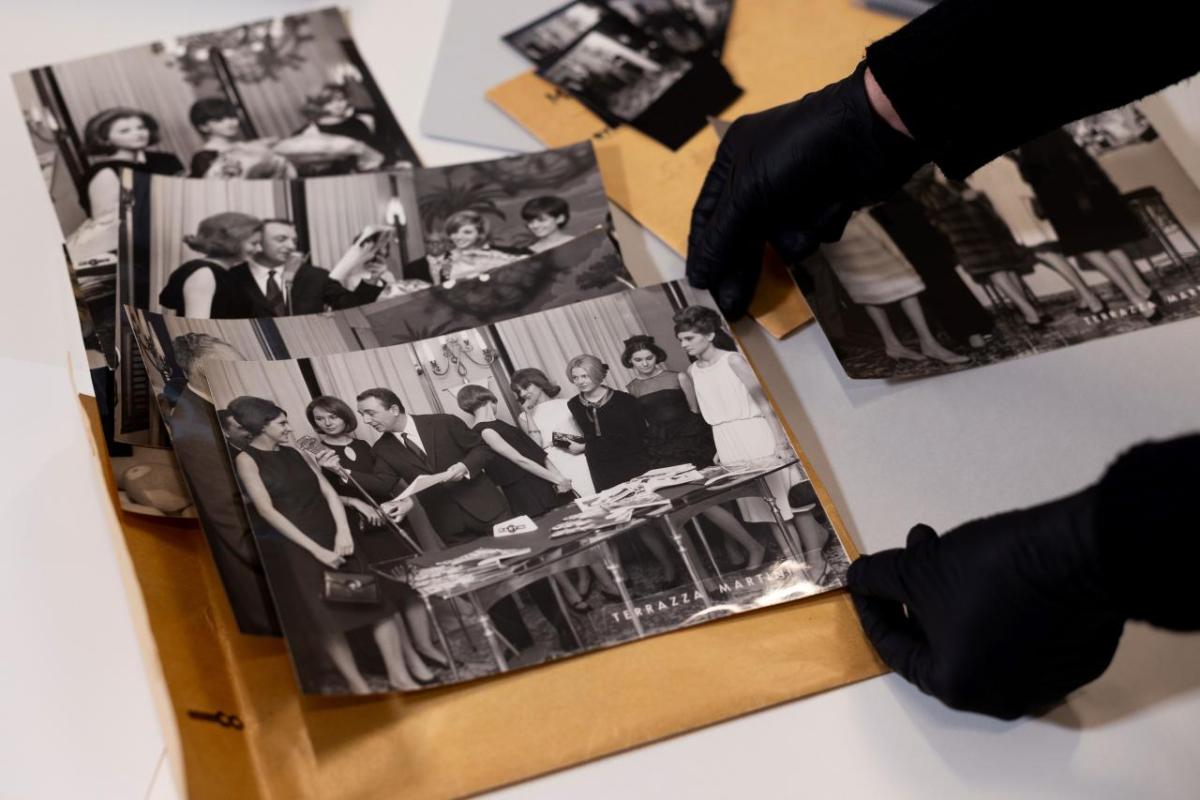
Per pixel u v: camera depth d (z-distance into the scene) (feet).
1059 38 1.75
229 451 1.85
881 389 2.20
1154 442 1.37
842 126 2.02
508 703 1.76
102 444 1.83
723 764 1.76
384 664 1.71
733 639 1.85
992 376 2.21
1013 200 2.43
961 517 2.04
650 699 1.78
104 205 2.37
